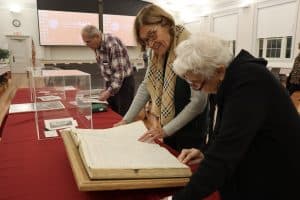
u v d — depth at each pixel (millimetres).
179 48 748
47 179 879
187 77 746
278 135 687
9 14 10383
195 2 9773
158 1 11047
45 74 1842
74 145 988
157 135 1164
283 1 6609
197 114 1263
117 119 1647
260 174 737
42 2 9922
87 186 706
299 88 4477
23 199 769
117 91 2338
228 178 743
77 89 1944
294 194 736
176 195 671
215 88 771
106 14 10617
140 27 1215
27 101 2209
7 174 915
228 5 8398
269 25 7117
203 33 743
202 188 636
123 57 2367
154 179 771
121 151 894
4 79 7512
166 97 1347
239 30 8094
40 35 10141
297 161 712
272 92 661
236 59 716
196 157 975
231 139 635
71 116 1650
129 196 781
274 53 7176
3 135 1333
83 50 11070
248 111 637
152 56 1426
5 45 10523
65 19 10297
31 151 1119
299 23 6301
